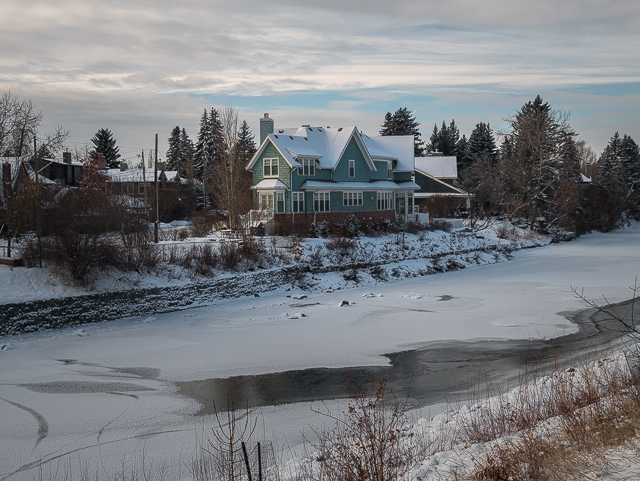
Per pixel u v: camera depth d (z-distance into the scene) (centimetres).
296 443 1252
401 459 909
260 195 5116
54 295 2638
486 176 7750
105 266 2964
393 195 6209
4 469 1173
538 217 6969
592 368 1466
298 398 1622
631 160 12019
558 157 7262
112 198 3434
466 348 2173
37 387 1752
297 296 3409
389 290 3697
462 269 4803
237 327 2627
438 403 1518
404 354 2111
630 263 4744
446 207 7244
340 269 4056
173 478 1096
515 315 2786
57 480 1110
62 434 1367
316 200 5278
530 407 1182
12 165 4481
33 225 2962
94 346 2278
